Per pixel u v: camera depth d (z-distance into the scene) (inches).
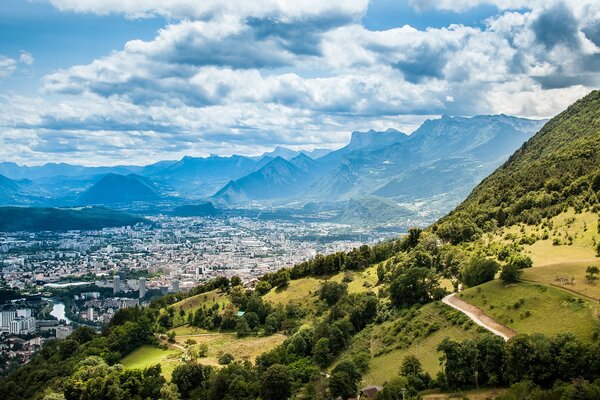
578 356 5447.8
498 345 6033.5
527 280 7790.4
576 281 7298.2
